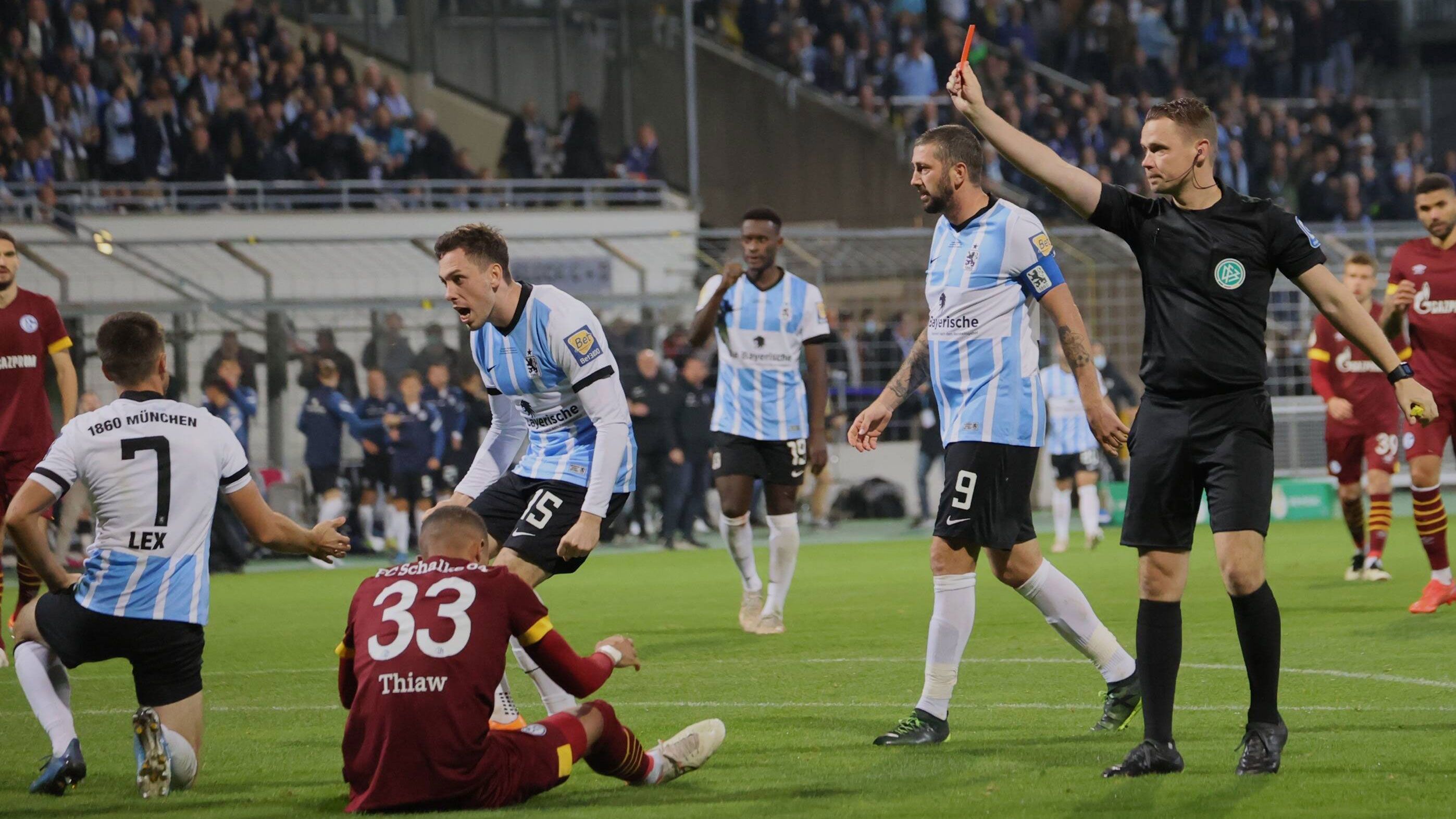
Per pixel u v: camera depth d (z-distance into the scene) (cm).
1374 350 1193
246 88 5184
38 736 1520
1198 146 1197
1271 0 7319
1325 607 2430
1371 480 2883
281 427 4359
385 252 4725
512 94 5859
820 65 6347
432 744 1062
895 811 1070
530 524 1410
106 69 4978
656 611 2702
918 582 3128
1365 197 6706
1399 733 1348
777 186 6034
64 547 3478
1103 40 7038
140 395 1233
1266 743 1185
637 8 5756
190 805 1141
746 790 1159
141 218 4588
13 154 4772
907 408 5072
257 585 3506
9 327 2120
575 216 5009
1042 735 1390
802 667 1912
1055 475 3841
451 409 4125
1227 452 1190
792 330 2300
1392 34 7531
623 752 1150
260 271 4469
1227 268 1183
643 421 4212
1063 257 5041
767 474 2325
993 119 1189
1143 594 1218
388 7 5747
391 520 4116
